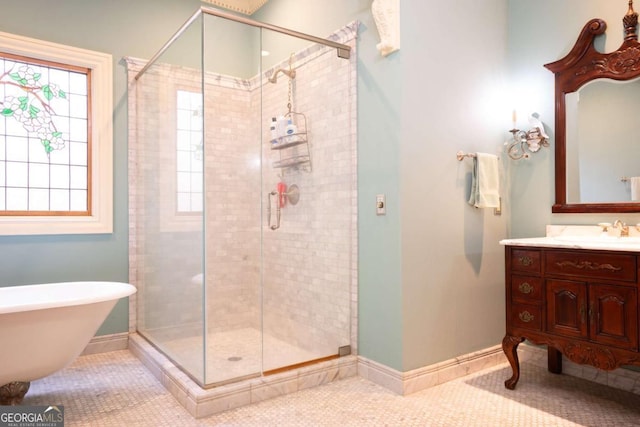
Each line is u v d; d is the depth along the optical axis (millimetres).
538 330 2273
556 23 2771
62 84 3104
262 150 2719
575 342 2113
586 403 2287
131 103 3289
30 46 2895
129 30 3299
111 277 3203
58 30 3012
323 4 3082
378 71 2561
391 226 2467
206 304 2355
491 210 2887
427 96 2539
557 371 2715
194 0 3652
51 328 2076
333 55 2814
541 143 2797
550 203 2789
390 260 2473
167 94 2822
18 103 2949
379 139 2547
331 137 2834
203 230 2410
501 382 2586
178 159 2686
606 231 2461
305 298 2748
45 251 2951
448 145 2643
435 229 2572
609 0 2523
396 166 2434
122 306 3238
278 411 2207
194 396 2148
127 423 2072
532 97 2895
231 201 2555
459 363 2666
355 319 2721
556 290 2191
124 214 3260
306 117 2973
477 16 2832
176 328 2641
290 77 2924
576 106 2668
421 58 2514
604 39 2551
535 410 2207
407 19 2453
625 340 1933
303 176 2885
